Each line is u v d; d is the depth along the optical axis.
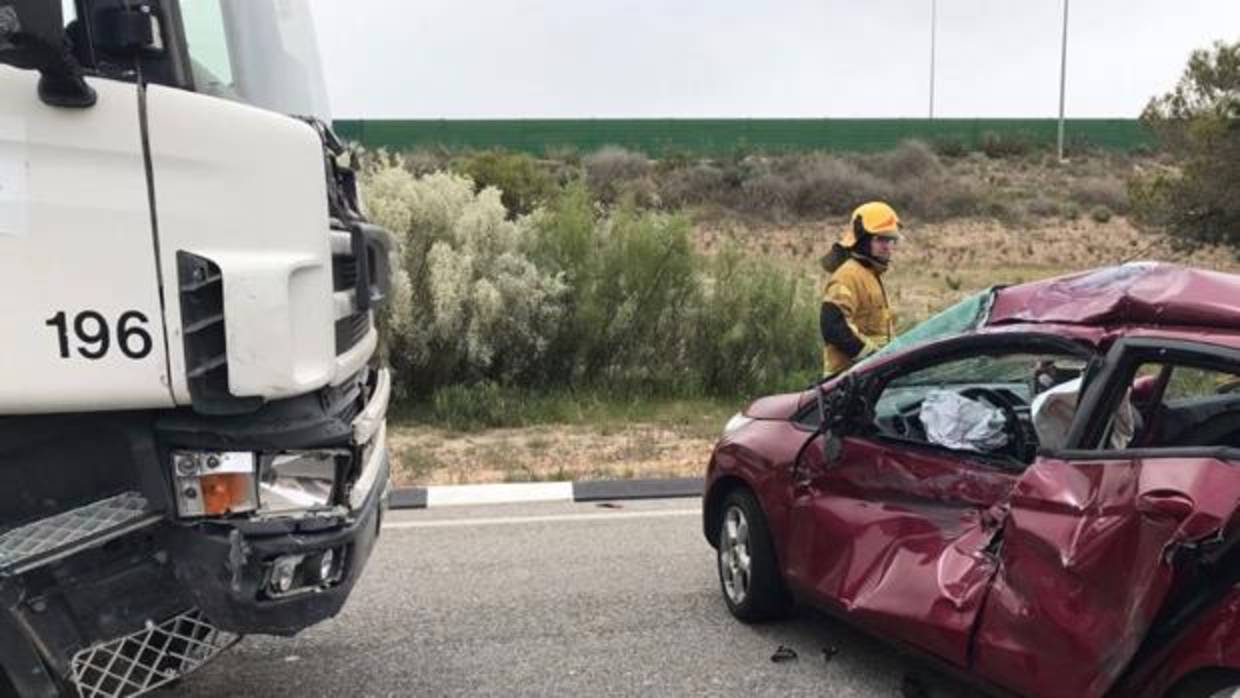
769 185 43.62
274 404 3.44
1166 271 3.94
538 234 12.78
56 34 2.96
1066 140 56.56
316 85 4.62
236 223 3.26
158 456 3.32
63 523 3.25
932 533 4.34
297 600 3.47
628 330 12.49
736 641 5.26
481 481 8.76
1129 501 3.30
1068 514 3.52
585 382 12.41
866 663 4.97
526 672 4.91
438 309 11.55
